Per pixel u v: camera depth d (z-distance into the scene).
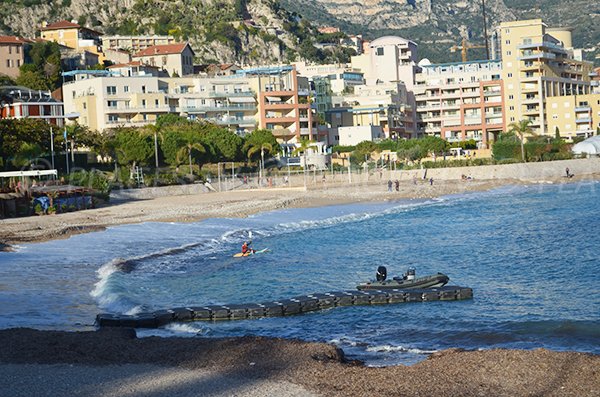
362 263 72.31
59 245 81.12
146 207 128.75
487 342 41.44
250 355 35.00
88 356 35.31
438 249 81.00
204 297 56.03
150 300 54.47
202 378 31.38
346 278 64.12
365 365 35.88
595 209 118.19
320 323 47.69
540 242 83.62
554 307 50.69
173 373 32.16
